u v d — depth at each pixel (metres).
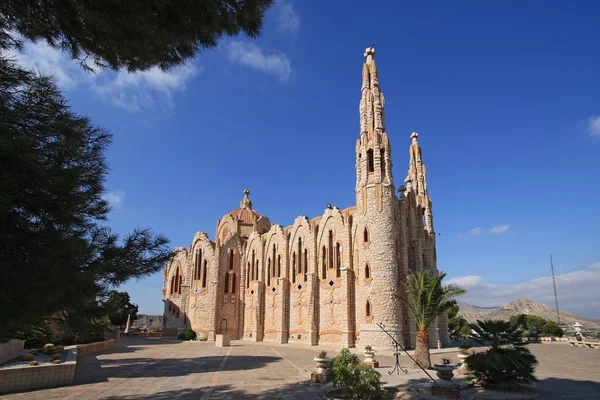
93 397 19.14
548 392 21.19
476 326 22.58
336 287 53.75
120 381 23.72
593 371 29.91
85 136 9.29
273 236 66.38
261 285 65.25
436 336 50.56
